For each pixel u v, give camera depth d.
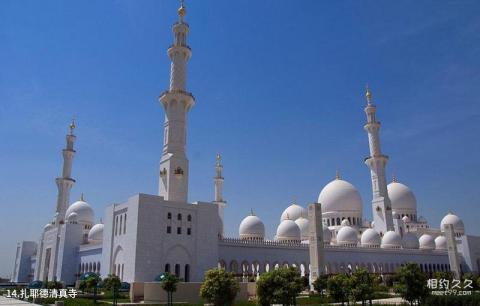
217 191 121.44
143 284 62.84
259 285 42.81
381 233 122.81
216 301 44.31
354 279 51.50
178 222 77.50
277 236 114.88
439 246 135.50
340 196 131.00
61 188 116.50
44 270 112.56
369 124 127.00
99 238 105.31
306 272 103.50
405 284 49.59
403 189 145.62
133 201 74.75
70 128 122.31
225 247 90.44
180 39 91.12
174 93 85.88
